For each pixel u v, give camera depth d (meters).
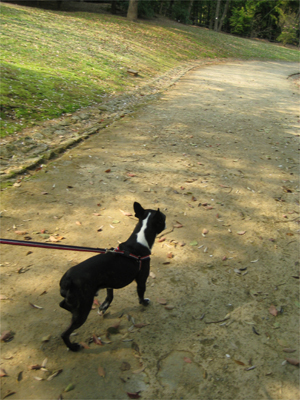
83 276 2.75
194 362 3.00
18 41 14.75
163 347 3.13
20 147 6.98
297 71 26.42
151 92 13.52
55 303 3.51
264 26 45.69
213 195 6.01
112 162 6.96
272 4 42.81
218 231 4.97
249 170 7.18
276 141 9.22
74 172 6.39
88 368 2.88
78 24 21.44
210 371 2.93
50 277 3.84
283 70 25.72
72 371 2.85
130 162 7.04
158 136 8.75
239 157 7.83
